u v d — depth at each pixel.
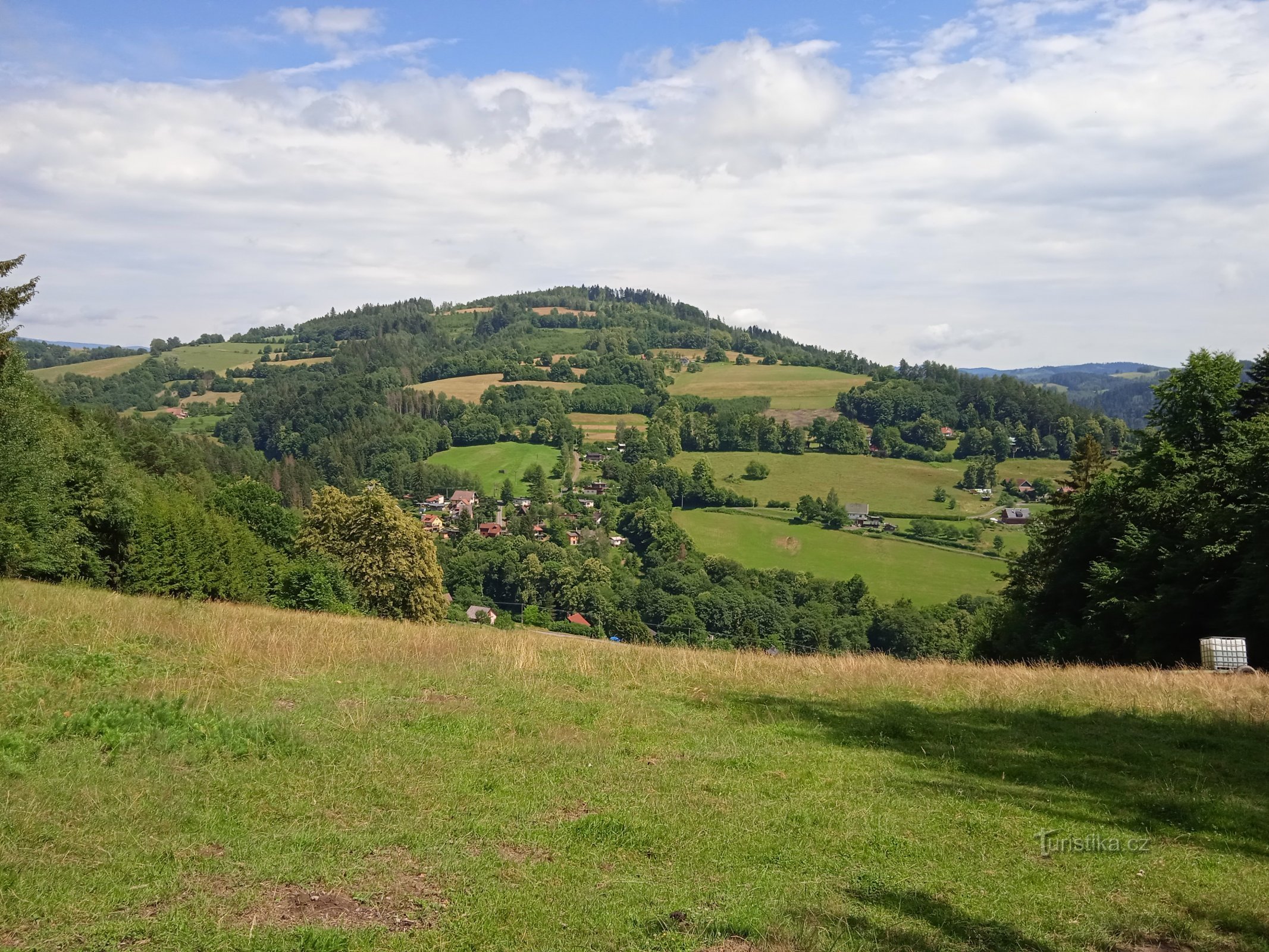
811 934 6.10
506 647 18.34
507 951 5.66
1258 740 12.44
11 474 36.00
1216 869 7.80
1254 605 24.91
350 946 5.56
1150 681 16.91
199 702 10.93
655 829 8.05
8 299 29.14
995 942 6.24
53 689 10.96
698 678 16.08
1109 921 6.66
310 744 9.80
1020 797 9.60
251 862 6.68
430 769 9.38
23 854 6.31
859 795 9.45
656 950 5.79
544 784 9.20
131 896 5.96
